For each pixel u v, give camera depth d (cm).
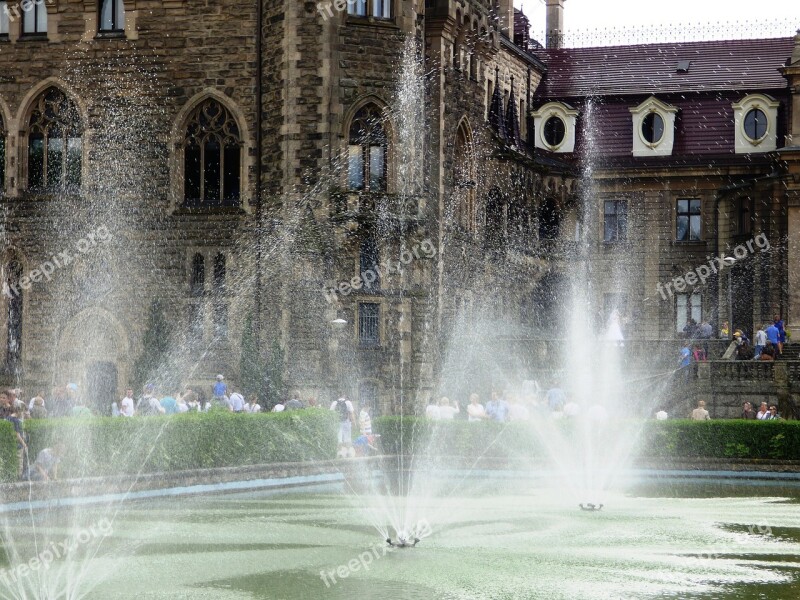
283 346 6094
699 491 4397
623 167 8444
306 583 2661
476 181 7044
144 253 6341
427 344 6300
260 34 6281
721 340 6794
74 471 3809
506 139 7494
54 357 6353
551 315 8256
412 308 6262
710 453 5025
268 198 6231
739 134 8362
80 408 4038
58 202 6384
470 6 6775
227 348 6203
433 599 2509
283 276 6156
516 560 2928
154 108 6362
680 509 3828
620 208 8512
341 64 6153
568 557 2959
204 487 4134
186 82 6344
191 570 2784
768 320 7919
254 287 6194
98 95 6391
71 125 6431
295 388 5944
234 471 4303
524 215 7806
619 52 8925
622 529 3397
